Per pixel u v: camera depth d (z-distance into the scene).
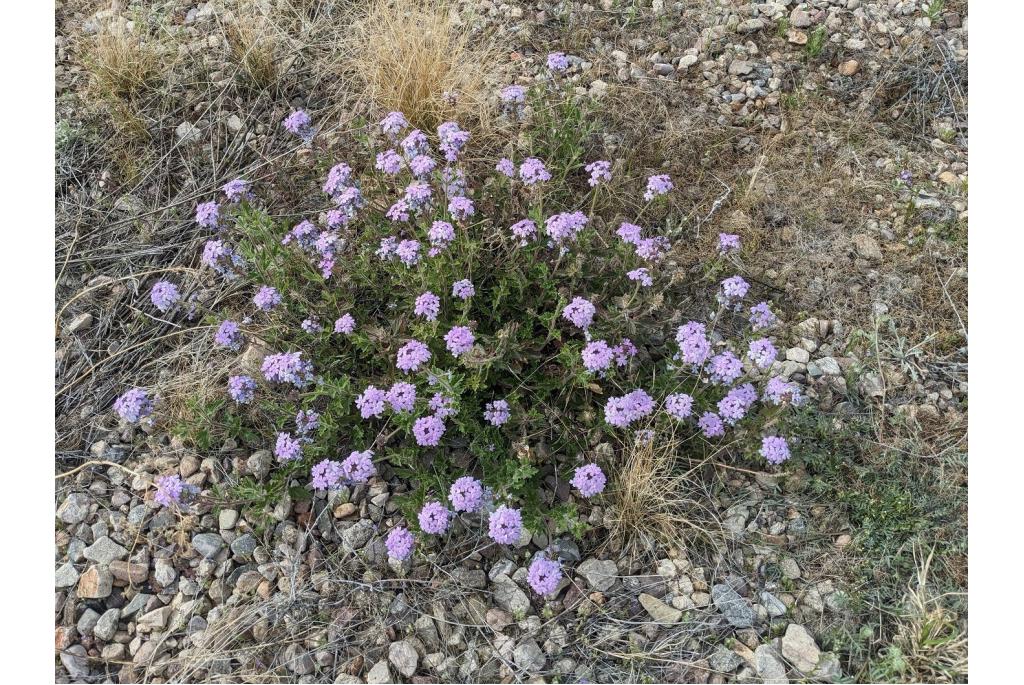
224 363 0.79
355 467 0.61
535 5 1.09
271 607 0.64
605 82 1.00
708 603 0.63
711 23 1.07
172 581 0.66
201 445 0.69
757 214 0.89
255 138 0.96
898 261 0.84
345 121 0.96
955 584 0.63
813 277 0.84
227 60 1.02
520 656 0.61
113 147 0.94
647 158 0.93
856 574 0.64
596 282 0.76
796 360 0.77
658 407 0.71
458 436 0.72
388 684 0.60
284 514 0.69
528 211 0.79
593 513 0.68
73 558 0.68
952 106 0.96
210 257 0.72
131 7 1.07
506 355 0.69
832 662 0.60
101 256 0.87
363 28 1.04
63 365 0.80
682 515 0.68
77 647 0.63
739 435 0.68
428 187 0.72
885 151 0.94
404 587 0.65
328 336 0.73
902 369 0.77
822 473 0.70
